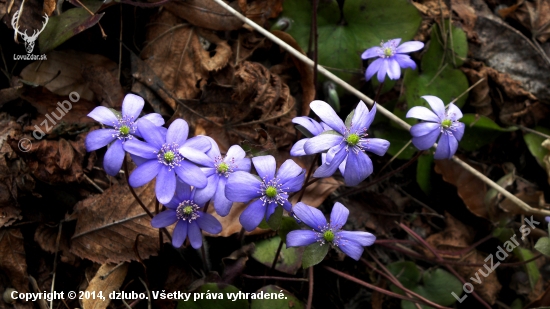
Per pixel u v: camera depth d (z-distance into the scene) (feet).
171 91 0.88
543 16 1.09
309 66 0.92
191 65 0.90
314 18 0.83
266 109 0.89
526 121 1.05
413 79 0.98
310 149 0.63
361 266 0.91
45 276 0.77
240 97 0.88
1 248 0.74
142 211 0.78
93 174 0.82
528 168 1.06
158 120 0.65
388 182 1.00
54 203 0.80
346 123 0.65
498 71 1.06
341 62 0.96
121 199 0.78
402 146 0.98
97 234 0.77
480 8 1.11
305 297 0.86
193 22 0.90
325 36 0.97
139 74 0.87
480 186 0.97
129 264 0.78
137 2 0.83
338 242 0.65
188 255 0.80
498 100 1.05
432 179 0.99
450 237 0.98
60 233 0.78
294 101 0.91
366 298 0.91
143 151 0.61
